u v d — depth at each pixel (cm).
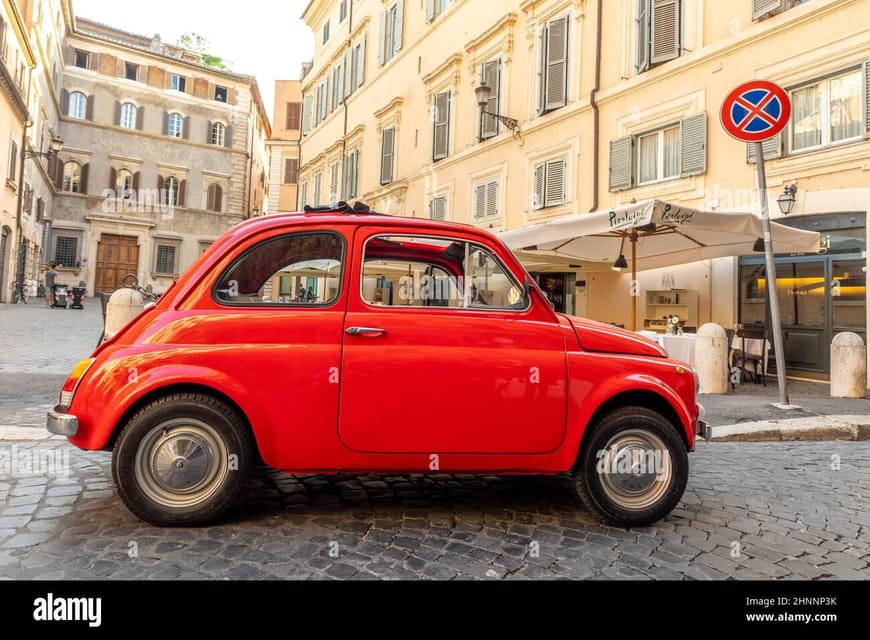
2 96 1925
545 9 1533
